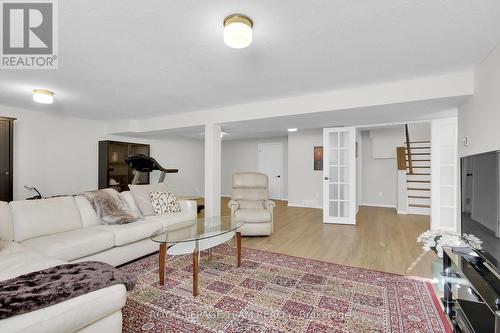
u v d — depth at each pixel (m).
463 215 1.94
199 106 4.12
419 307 1.89
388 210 6.07
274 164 7.99
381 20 1.68
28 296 1.18
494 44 2.01
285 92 3.32
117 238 2.52
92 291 1.32
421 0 1.48
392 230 4.23
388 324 1.69
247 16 1.63
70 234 2.38
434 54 2.19
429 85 2.76
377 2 1.50
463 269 1.63
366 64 2.40
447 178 3.96
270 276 2.43
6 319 1.06
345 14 1.62
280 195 7.91
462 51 2.13
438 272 2.10
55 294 1.22
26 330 1.06
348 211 4.77
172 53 2.17
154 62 2.36
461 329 1.49
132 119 5.23
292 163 6.76
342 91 3.25
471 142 2.62
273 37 1.90
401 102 2.91
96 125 5.42
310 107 3.46
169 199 3.54
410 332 1.61
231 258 2.91
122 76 2.72
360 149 6.50
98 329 1.33
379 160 6.58
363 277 2.41
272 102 3.76
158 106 4.11
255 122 4.30
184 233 2.48
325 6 1.54
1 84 2.96
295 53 2.17
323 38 1.92
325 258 2.93
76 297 1.25
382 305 1.92
